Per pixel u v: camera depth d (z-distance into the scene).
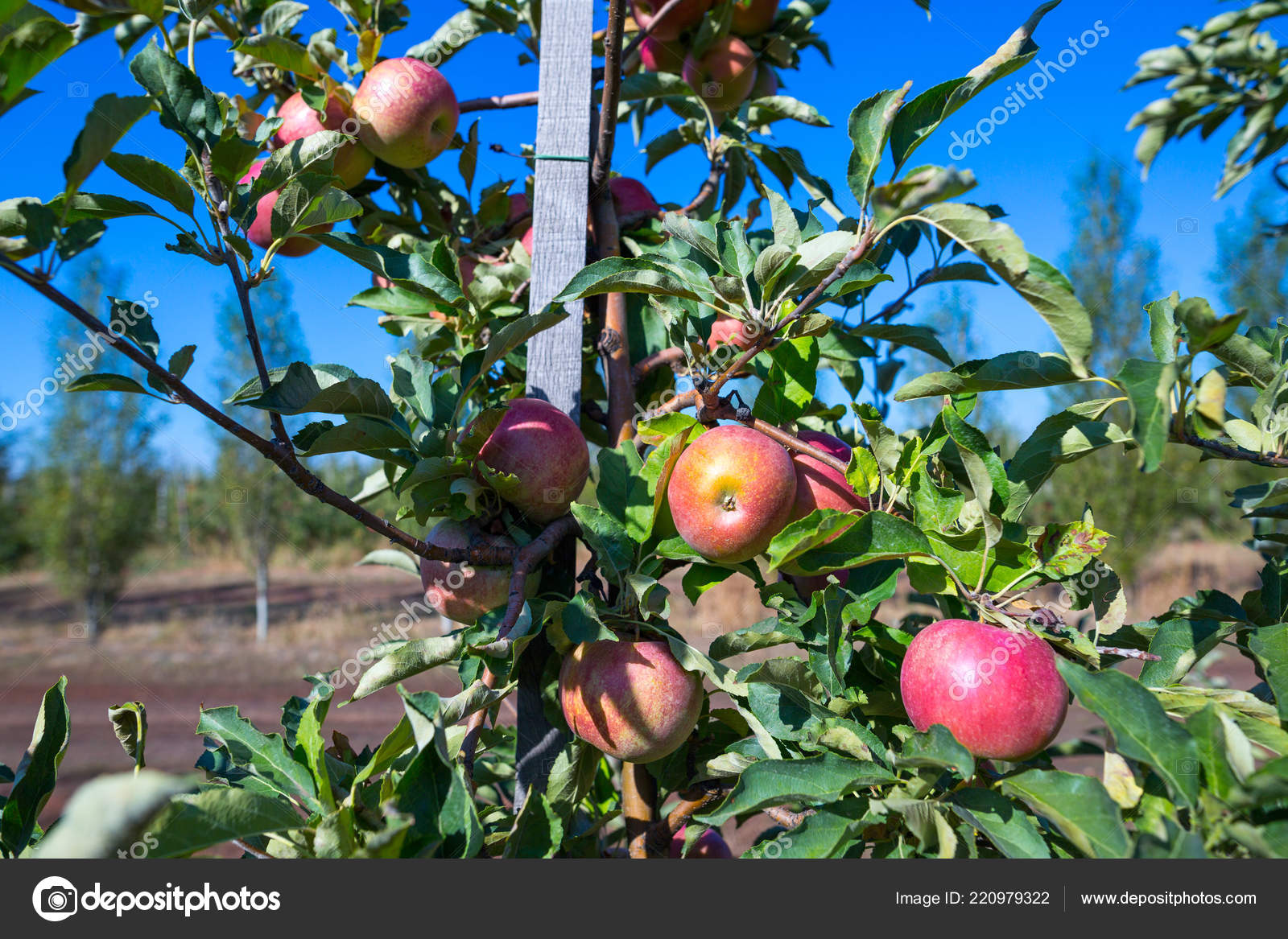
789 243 0.57
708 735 0.64
